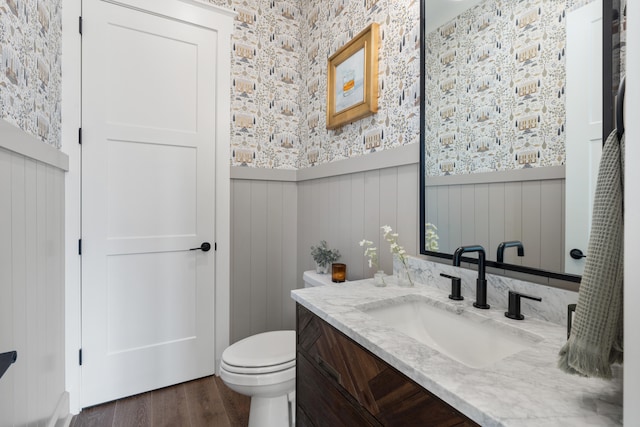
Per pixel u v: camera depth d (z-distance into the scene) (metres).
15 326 1.06
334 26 2.02
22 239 1.11
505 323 0.87
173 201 1.90
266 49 2.31
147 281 1.83
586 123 0.81
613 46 0.75
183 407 1.69
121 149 1.76
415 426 0.63
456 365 0.63
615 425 0.46
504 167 1.02
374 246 1.65
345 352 0.86
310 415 1.04
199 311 1.98
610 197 0.49
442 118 1.24
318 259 1.94
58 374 1.51
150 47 1.83
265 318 2.32
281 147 2.38
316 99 2.21
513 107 0.99
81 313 1.67
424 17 1.32
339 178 1.94
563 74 0.86
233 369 1.30
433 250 1.28
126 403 1.72
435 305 1.08
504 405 0.50
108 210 1.73
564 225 0.86
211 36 2.01
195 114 1.96
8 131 0.99
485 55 1.08
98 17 1.70
